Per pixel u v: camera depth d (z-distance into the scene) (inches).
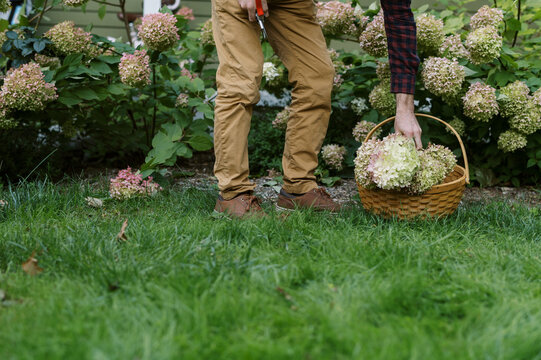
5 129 130.7
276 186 139.9
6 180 136.8
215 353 50.2
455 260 77.4
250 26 98.5
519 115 131.0
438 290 64.7
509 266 73.5
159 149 126.6
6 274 69.4
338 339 51.6
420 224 97.3
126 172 117.6
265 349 49.4
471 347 51.0
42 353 48.8
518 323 56.6
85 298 61.3
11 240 82.0
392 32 97.5
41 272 70.6
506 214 106.7
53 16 202.5
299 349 49.9
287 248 80.4
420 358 48.5
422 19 128.0
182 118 141.1
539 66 144.1
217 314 56.4
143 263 72.2
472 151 147.3
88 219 99.1
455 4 203.8
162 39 126.8
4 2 134.4
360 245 79.2
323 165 148.3
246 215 99.7
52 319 55.6
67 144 157.5
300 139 109.4
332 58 153.6
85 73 133.0
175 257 74.9
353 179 148.6
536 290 65.3
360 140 138.6
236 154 101.7
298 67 105.7
